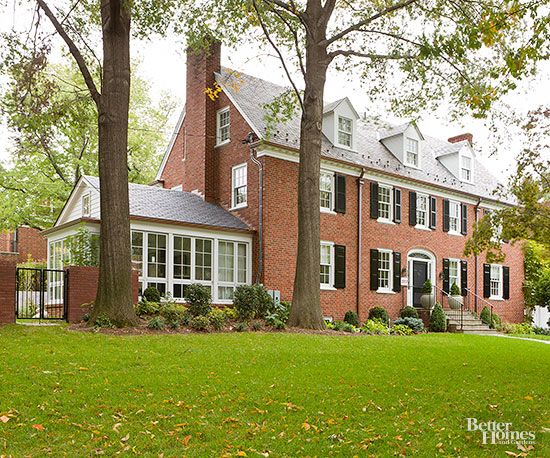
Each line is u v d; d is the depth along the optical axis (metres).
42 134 16.42
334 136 24.53
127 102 14.28
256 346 11.69
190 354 10.24
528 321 33.22
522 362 11.82
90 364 8.92
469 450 5.89
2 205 29.23
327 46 17.75
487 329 26.48
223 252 21.12
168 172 27.52
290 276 22.03
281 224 21.89
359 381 8.76
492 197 31.47
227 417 6.64
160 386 7.80
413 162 28.38
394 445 5.93
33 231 35.03
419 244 27.44
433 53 13.09
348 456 5.60
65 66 29.88
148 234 19.20
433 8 16.84
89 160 30.80
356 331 18.72
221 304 20.69
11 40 14.84
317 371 9.35
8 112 15.59
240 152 22.64
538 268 33.47
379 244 25.47
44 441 5.68
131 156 33.22
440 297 28.23
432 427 6.57
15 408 6.58
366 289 24.69
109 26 14.02
